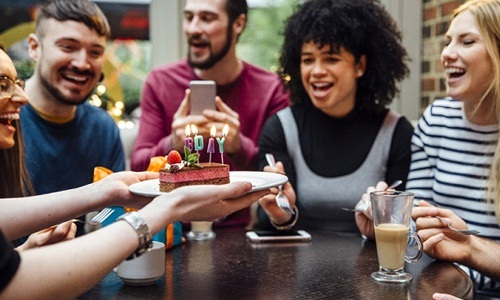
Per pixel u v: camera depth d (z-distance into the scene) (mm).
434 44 2906
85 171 1906
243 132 2227
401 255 1192
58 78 1768
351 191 1796
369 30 1813
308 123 1900
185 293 1112
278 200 1545
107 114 2037
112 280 1215
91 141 1928
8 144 1320
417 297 1080
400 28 3014
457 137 1676
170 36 3084
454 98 1624
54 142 1844
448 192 1669
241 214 1945
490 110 1601
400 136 1833
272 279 1194
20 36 3037
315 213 1841
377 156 1822
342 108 1839
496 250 1406
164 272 1190
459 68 1590
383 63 1841
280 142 1894
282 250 1438
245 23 2225
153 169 1485
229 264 1312
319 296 1084
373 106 1871
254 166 2080
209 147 1416
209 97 1908
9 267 824
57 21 1740
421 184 1755
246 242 1525
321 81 1775
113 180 1304
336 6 1771
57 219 1207
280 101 2242
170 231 1426
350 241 1536
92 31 1780
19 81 1366
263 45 3121
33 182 1796
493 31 1543
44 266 852
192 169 1293
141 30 3148
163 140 2037
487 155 1611
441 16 2814
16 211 1188
